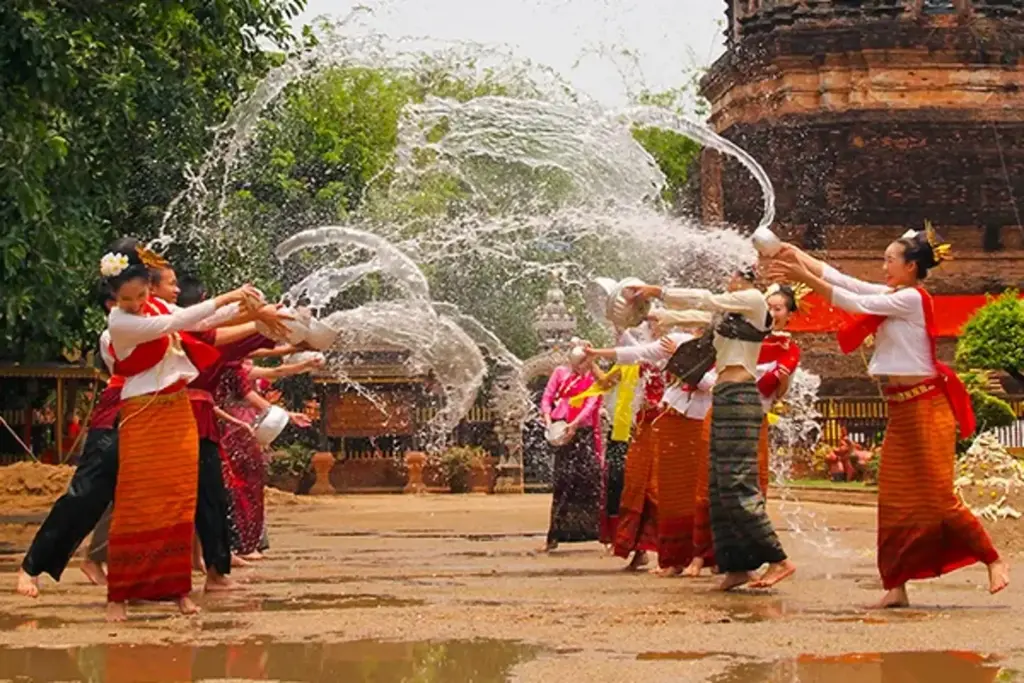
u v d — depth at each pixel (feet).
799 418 96.12
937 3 120.67
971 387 88.63
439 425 99.14
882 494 27.58
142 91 65.36
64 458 91.61
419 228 97.25
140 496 26.55
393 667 20.97
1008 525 41.04
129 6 60.75
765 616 26.27
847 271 120.67
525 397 94.99
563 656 21.75
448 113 85.87
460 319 92.38
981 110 120.78
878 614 26.55
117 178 66.74
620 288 32.91
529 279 94.58
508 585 32.07
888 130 120.47
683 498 33.91
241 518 39.24
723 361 30.19
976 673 20.22
